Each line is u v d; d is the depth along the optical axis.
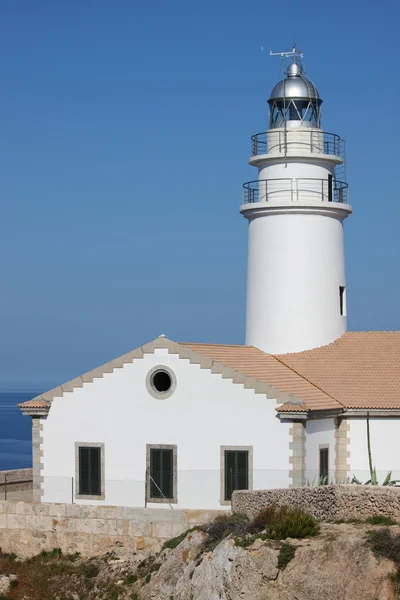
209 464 50.66
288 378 54.41
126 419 52.25
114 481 52.25
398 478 53.25
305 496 43.19
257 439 49.84
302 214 59.00
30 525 50.34
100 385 52.78
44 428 53.66
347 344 59.00
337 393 54.53
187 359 51.28
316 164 59.66
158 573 45.06
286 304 59.00
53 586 47.50
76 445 53.03
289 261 59.03
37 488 53.56
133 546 48.09
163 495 51.38
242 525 42.88
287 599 38.25
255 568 39.19
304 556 38.69
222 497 50.31
